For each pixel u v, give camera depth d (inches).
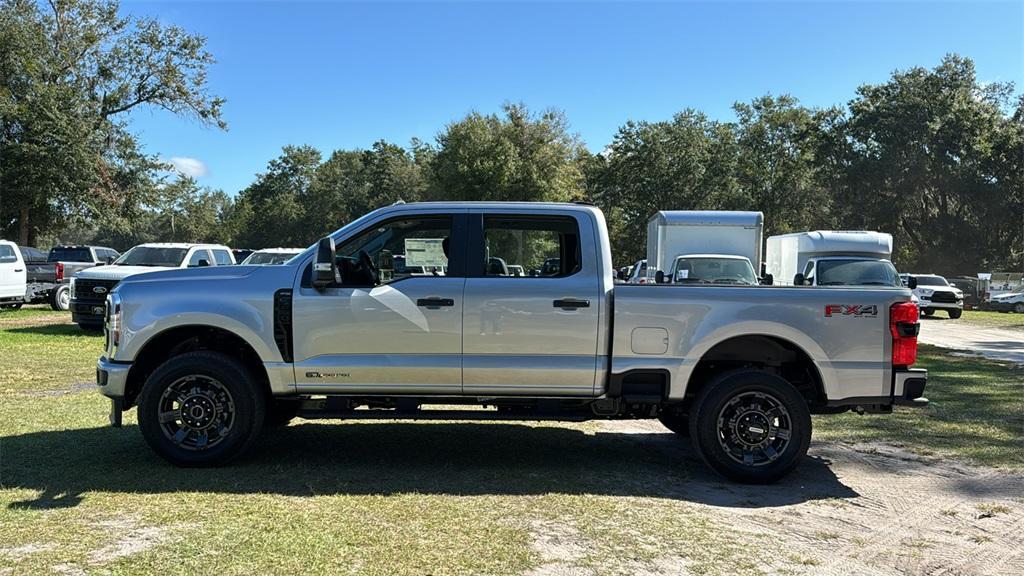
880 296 213.3
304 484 199.8
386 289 211.9
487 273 216.7
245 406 211.6
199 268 224.4
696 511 184.9
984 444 265.4
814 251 697.6
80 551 148.3
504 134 1923.0
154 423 210.8
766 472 209.9
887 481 217.8
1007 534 173.5
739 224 687.7
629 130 2508.6
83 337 549.6
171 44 1432.1
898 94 1916.8
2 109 1138.7
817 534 170.9
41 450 229.1
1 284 698.2
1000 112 1918.1
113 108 1414.9
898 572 149.6
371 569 141.9
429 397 216.8
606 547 157.4
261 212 3816.4
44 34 1247.5
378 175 3533.5
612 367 211.2
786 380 219.3
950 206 2000.5
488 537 161.3
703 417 211.6
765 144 2385.6
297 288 213.3
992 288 1432.1
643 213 2502.5
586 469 223.8
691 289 212.4
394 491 195.0
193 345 228.7
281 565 142.8
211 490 192.1
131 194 1448.1
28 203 1240.2
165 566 141.2
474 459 233.3
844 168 1977.1
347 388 212.7
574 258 217.9
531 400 217.2
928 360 530.3
